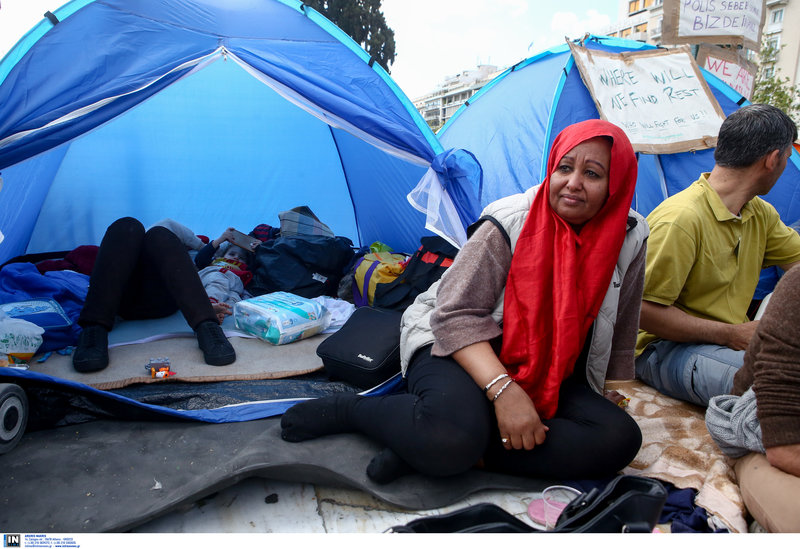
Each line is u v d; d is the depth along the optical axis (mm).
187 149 4129
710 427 1753
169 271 2572
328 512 1629
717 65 4219
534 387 1735
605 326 1787
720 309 2352
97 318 2371
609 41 4109
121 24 2461
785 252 2559
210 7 2752
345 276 3598
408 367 1918
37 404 1911
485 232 1760
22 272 2727
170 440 1902
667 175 3693
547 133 3650
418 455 1604
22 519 1491
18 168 3008
